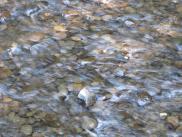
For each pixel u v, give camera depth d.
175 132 5.04
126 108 5.26
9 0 6.69
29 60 5.77
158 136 5.00
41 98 5.33
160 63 5.81
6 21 6.32
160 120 5.16
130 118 5.17
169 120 5.16
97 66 5.73
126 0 6.84
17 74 5.59
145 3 6.81
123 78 5.60
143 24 6.40
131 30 6.28
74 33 6.18
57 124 5.09
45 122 5.09
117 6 6.71
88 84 5.50
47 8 6.59
